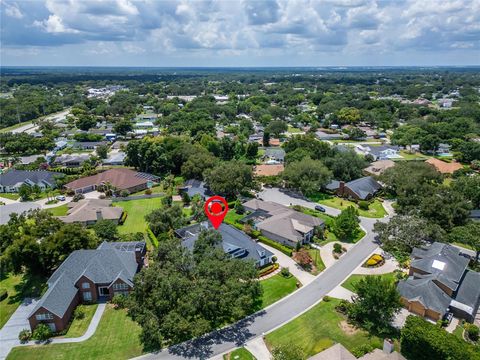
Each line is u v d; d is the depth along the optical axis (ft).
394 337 148.05
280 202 311.88
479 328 153.58
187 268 163.22
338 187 330.54
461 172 379.96
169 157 397.60
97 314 163.22
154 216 245.45
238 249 201.98
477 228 209.56
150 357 137.18
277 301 173.06
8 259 173.58
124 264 182.19
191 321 143.54
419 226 216.95
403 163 339.16
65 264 177.99
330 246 230.48
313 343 144.25
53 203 307.78
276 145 529.86
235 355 137.28
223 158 455.22
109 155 475.72
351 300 172.35
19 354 138.72
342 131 633.20
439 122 629.51
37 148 489.67
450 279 173.58
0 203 311.47
